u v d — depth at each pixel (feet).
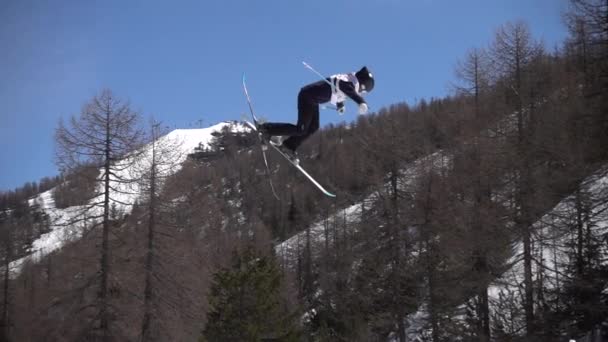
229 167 296.92
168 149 88.48
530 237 81.41
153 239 85.92
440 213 87.66
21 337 124.67
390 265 89.10
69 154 81.76
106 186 82.23
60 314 83.87
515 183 83.35
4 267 143.33
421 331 86.17
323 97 28.17
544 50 95.35
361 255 93.45
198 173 122.31
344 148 244.63
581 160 78.28
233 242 145.59
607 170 75.56
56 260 96.37
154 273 84.33
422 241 90.17
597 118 72.79
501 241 82.17
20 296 131.75
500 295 82.64
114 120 82.12
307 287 147.95
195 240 109.19
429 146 101.40
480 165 87.30
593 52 74.90
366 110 27.40
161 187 87.61
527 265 79.15
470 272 83.97
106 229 81.51
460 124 101.81
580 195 79.51
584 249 83.10
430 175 91.35
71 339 80.18
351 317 91.81
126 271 82.74
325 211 153.79
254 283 73.41
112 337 80.07
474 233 83.05
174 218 90.74
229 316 72.13
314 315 99.04
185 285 89.56
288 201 249.75
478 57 105.91
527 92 88.38
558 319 76.18
